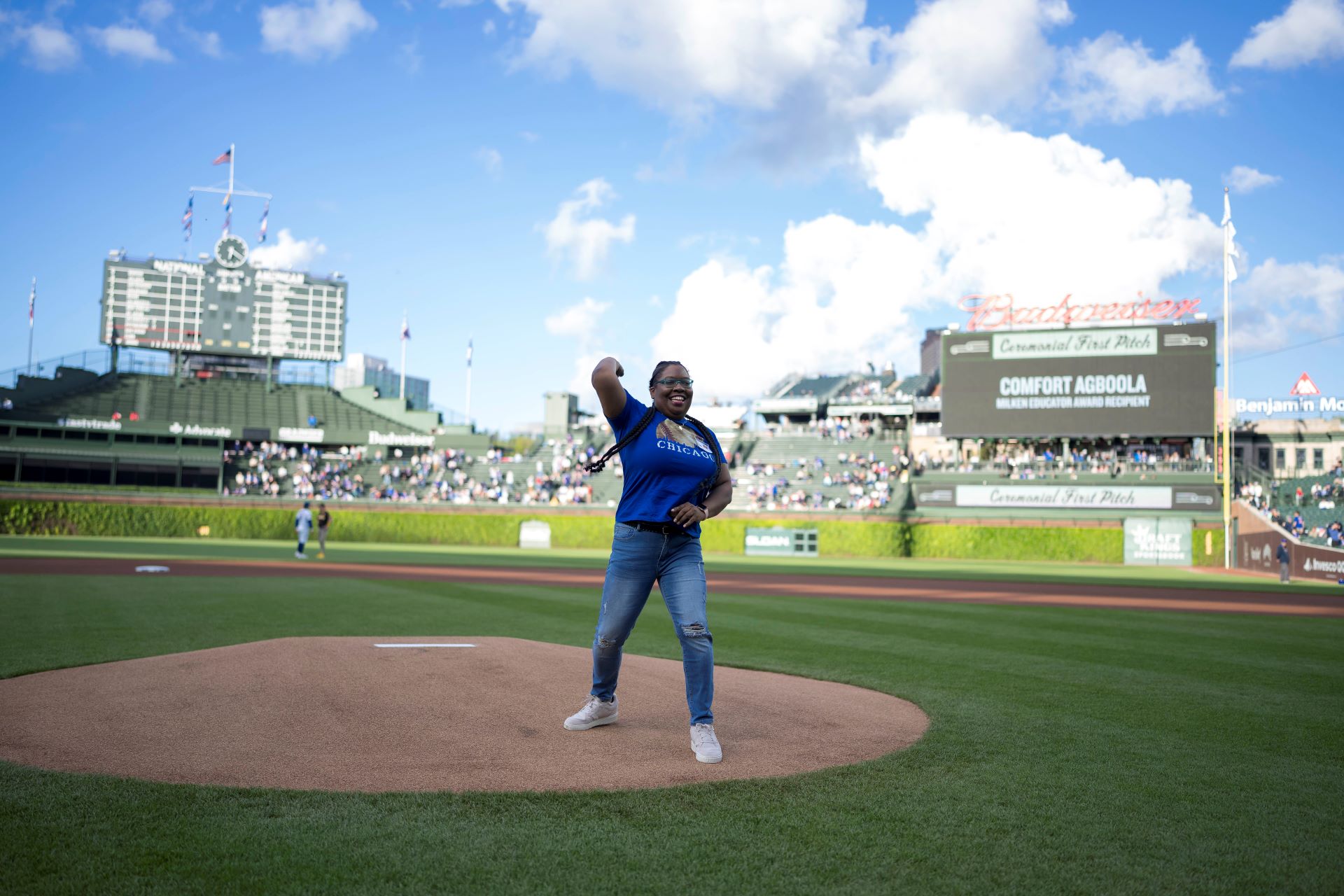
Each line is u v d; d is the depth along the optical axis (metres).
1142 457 49.34
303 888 3.18
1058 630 12.70
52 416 53.81
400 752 4.97
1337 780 4.84
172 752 4.89
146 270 61.16
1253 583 27.72
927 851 3.66
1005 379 49.44
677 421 5.30
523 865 3.42
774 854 3.59
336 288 64.94
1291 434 53.78
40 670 7.43
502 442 64.38
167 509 50.84
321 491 56.34
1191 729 6.09
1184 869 3.53
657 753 5.09
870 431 59.94
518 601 15.69
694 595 5.14
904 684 7.81
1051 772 4.90
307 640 8.70
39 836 3.62
